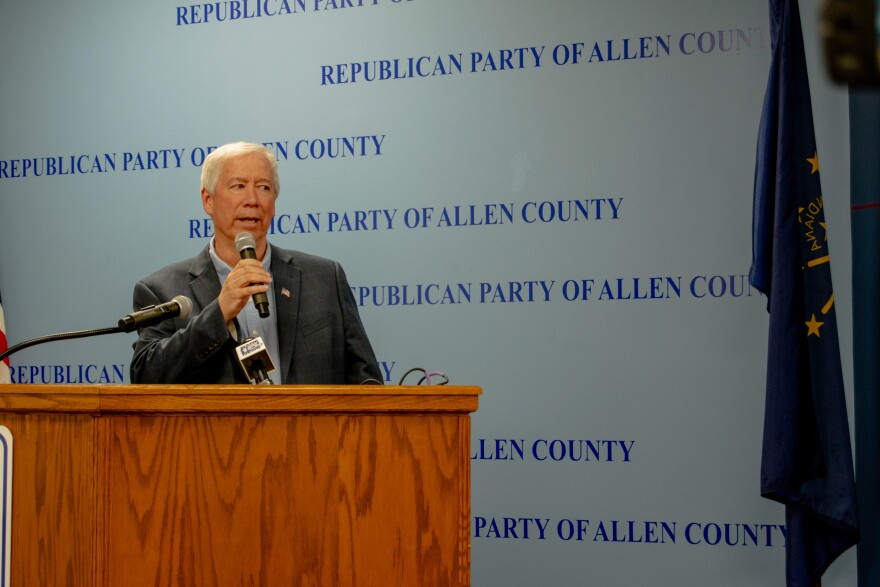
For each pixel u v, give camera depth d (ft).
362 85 13.65
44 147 14.71
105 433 6.21
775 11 11.40
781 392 10.75
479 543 12.70
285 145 13.88
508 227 12.96
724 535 11.93
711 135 12.34
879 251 11.46
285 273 10.44
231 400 6.15
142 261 14.28
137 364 9.05
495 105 13.11
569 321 12.65
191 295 10.13
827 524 10.83
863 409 11.43
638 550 12.19
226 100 14.15
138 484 6.20
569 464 12.50
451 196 13.20
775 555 11.77
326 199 13.65
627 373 12.39
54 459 6.19
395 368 13.21
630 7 12.68
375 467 6.14
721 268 12.19
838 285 11.76
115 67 14.58
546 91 12.95
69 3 14.79
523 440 12.66
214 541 6.14
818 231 10.98
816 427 10.72
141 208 14.34
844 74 2.65
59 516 6.15
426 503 6.11
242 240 8.93
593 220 12.65
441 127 13.30
